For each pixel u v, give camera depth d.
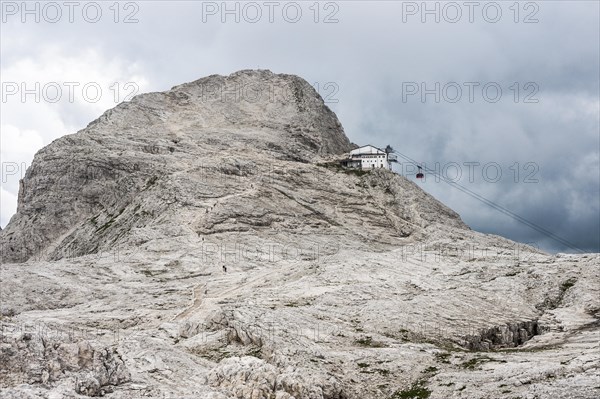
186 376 80.06
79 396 60.69
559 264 146.00
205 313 117.12
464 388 83.31
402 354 94.94
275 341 95.88
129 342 93.88
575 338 111.25
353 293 126.88
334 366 89.69
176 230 189.12
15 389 58.50
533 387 80.31
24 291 142.12
